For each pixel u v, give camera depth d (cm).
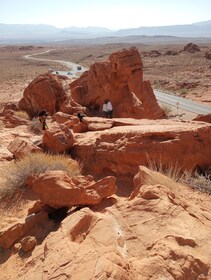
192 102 4656
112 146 923
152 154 872
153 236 496
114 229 503
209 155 916
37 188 649
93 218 526
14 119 2094
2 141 1399
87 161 940
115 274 380
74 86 2795
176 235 488
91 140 990
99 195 668
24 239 561
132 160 880
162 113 2897
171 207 561
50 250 457
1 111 2538
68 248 441
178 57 12269
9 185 784
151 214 548
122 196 778
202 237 496
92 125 1245
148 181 712
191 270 421
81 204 643
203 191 784
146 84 2855
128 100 2377
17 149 997
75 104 2323
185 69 9088
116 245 466
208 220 571
